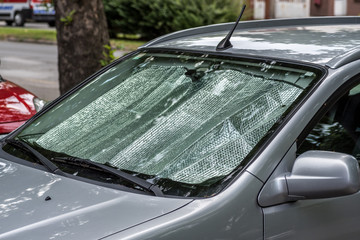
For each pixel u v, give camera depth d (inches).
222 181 93.6
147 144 108.6
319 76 104.3
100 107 125.6
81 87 136.3
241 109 106.4
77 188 99.4
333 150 106.3
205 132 105.6
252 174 93.0
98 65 299.7
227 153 98.8
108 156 108.6
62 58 300.7
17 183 103.8
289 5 1102.4
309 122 99.3
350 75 105.2
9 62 644.1
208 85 115.6
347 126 110.1
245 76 112.3
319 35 128.3
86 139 116.4
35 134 124.8
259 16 1077.8
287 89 105.0
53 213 91.0
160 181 97.8
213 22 801.6
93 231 85.1
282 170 94.7
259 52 116.6
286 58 111.3
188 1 807.7
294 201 95.3
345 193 90.5
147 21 837.8
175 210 89.4
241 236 90.0
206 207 89.2
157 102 119.3
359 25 152.7
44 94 456.1
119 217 88.4
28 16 1088.8
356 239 103.3
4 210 93.4
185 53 127.0
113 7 861.2
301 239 96.0
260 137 98.6
